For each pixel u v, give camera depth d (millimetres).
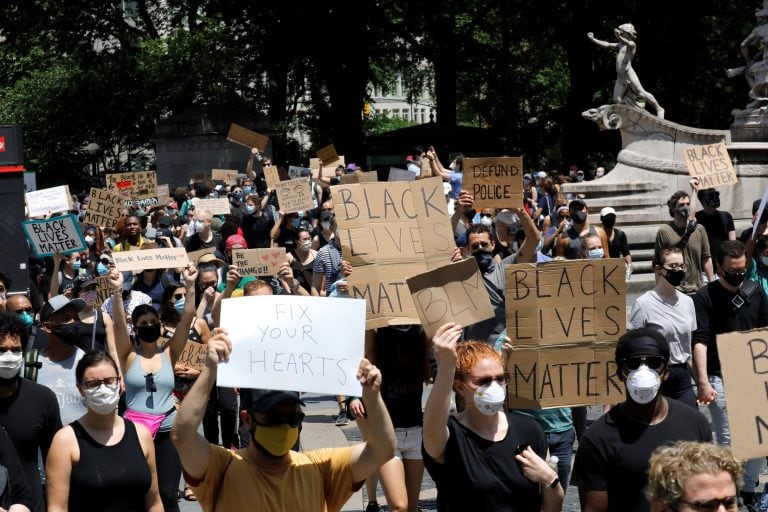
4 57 52750
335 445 11062
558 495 5559
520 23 43812
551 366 6691
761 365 5656
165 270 13148
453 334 5508
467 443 5676
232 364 4883
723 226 14445
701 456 4191
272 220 19484
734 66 44562
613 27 42625
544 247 15023
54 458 6145
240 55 46031
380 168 44281
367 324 8180
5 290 9914
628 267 16172
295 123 50531
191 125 44750
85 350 9227
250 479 5008
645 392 5469
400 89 103938
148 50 47812
